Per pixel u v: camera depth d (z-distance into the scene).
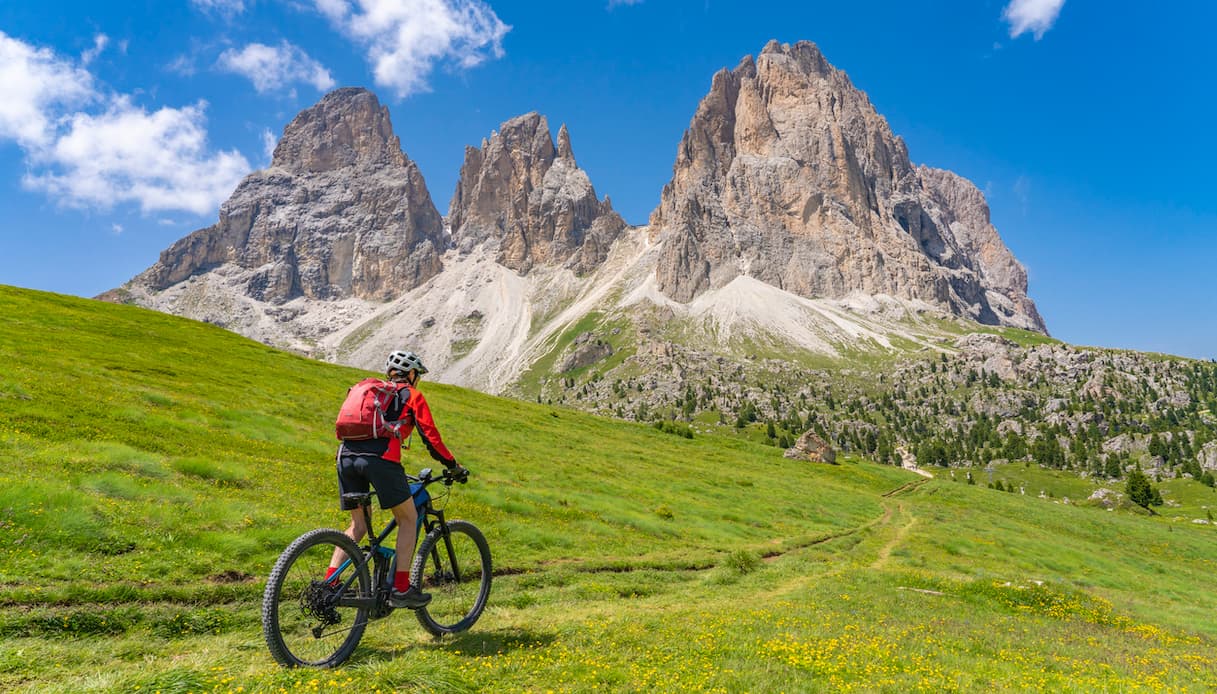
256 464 29.23
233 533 16.81
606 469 62.31
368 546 8.02
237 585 13.65
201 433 32.97
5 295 75.69
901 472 137.38
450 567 9.73
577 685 7.46
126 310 89.69
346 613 7.84
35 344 51.56
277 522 19.39
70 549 13.28
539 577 19.98
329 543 7.46
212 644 9.30
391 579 8.05
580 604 15.86
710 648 10.35
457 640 9.20
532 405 113.69
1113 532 89.81
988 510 98.00
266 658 7.84
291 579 7.33
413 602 8.20
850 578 27.70
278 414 49.66
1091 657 14.73
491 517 28.86
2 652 7.48
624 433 107.00
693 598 19.78
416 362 8.16
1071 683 10.59
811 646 11.40
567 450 70.94
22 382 32.28
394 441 7.73
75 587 11.41
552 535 26.94
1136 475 183.75
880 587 25.44
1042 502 113.00
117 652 8.48
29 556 12.40
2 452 19.70
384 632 9.52
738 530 43.56
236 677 6.32
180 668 6.33
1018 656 13.38
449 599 10.59
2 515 13.51
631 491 50.84
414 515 8.12
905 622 17.03
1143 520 113.62
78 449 22.52
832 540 48.34
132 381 46.03
